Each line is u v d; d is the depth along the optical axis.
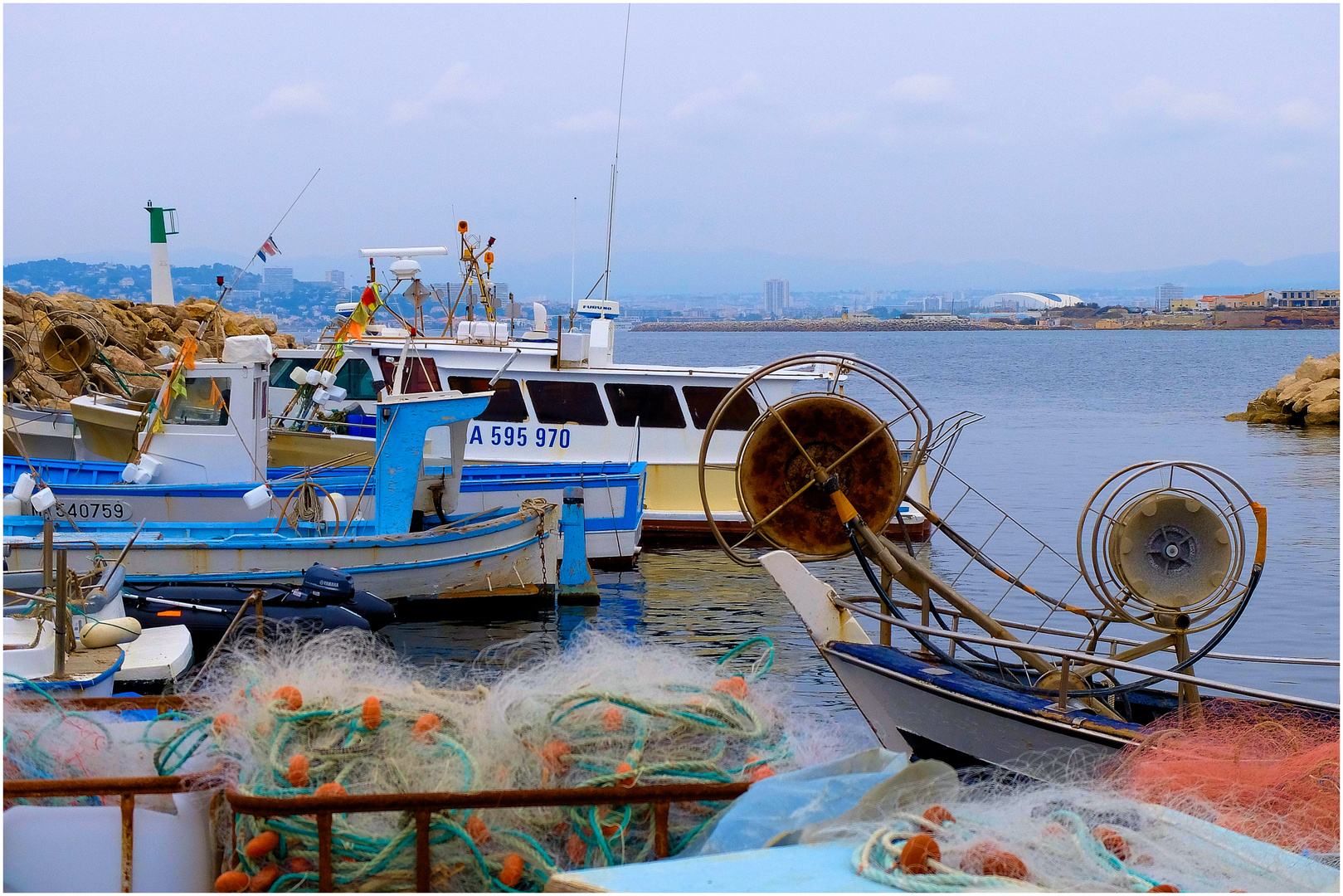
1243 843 3.94
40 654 6.94
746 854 3.45
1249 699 6.80
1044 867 3.47
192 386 12.87
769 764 4.33
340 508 13.18
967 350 131.62
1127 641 7.30
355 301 18.73
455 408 12.27
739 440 17.16
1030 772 6.11
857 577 15.11
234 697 4.33
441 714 4.27
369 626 10.36
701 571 15.23
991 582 14.95
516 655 10.37
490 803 3.72
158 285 30.28
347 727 4.11
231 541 11.32
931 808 3.73
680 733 4.33
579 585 13.34
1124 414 46.00
